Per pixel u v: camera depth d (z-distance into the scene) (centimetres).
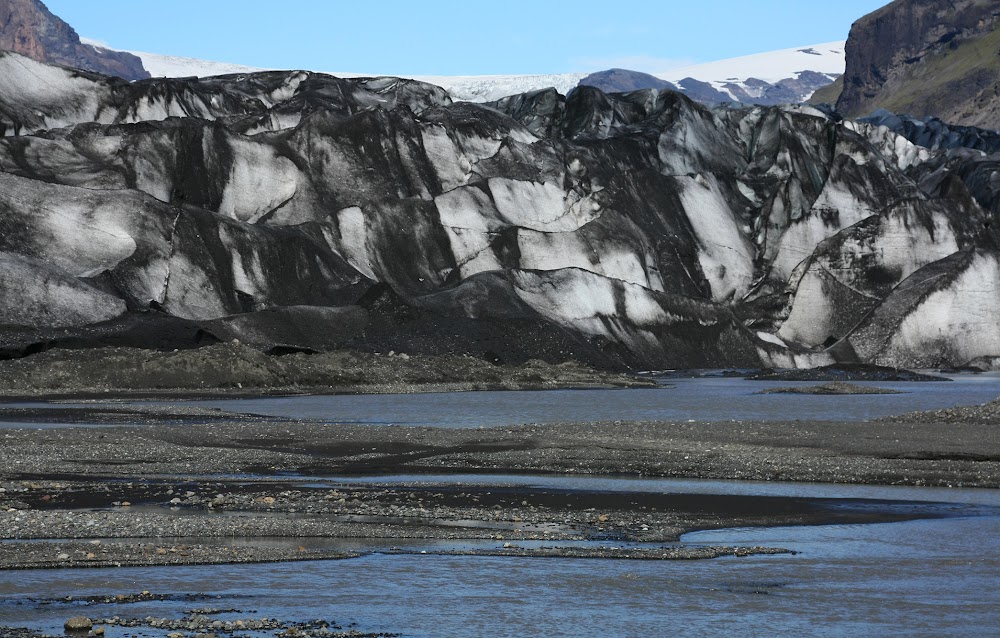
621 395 8106
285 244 12131
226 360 8075
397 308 10956
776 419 5672
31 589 1947
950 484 3189
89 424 4984
